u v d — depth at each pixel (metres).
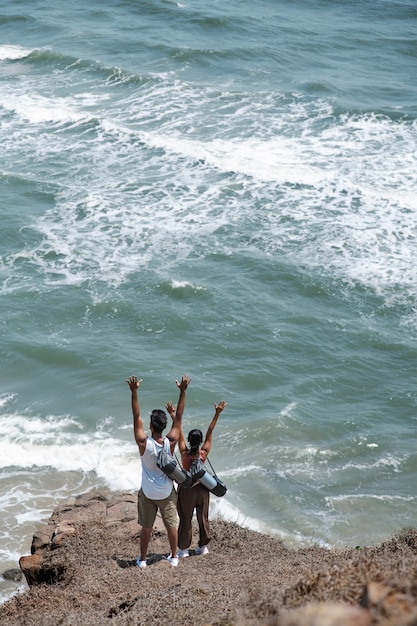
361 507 23.70
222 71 61.69
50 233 39.97
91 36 69.25
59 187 44.28
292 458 26.00
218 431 27.30
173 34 69.75
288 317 34.19
